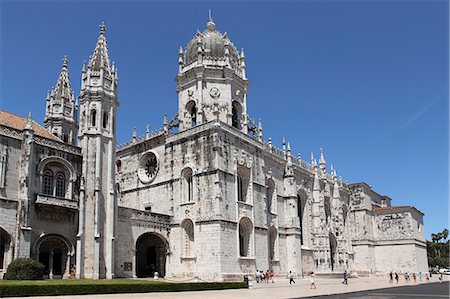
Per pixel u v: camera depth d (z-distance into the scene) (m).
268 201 70.88
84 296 33.28
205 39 69.25
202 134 61.00
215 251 55.72
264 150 69.25
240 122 68.62
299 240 72.88
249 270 59.91
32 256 45.91
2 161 45.62
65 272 48.50
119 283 37.69
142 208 65.50
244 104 69.50
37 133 52.91
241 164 62.88
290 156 76.81
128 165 69.62
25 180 46.16
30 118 48.59
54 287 33.34
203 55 67.25
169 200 62.44
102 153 53.69
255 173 65.81
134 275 54.88
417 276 89.44
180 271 58.66
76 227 50.44
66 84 72.25
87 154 52.59
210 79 66.50
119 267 53.25
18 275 41.16
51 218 48.41
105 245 51.34
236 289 45.69
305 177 81.88
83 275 48.75
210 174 58.66
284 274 69.44
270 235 69.44
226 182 59.31
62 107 69.81
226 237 56.91
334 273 76.94
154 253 63.78
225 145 60.69
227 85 66.56
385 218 98.50
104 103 55.44
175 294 37.50
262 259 63.34
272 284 55.53
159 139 66.44
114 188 53.81
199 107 64.38
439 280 77.62
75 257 49.44
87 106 54.28
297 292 42.28
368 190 101.62
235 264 57.47
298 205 79.94
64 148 51.53
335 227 87.06
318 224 80.19
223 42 69.75
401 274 92.94
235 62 70.31
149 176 67.00
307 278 72.50
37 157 48.62
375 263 97.19
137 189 67.06
